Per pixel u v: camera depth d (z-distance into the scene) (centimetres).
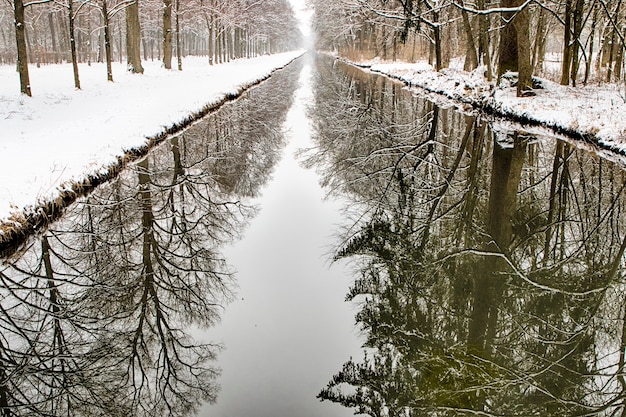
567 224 968
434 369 552
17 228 798
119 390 515
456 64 3366
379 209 1068
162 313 671
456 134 1712
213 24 4400
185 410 482
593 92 1809
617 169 1250
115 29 5019
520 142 1506
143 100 1938
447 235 925
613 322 664
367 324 643
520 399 515
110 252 845
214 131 1848
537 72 2530
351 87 3284
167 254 857
